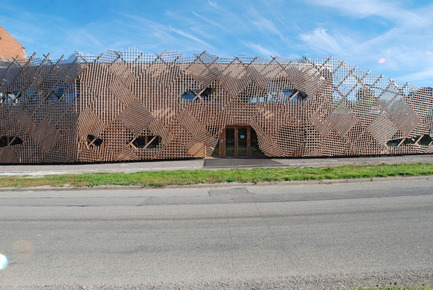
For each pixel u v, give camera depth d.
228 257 4.75
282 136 20.95
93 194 10.30
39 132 20.45
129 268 4.40
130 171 15.83
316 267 4.32
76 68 19.95
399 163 16.41
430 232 5.71
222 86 20.80
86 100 19.86
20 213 7.77
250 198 9.15
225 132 23.14
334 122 20.98
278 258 4.66
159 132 20.47
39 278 4.11
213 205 8.34
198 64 20.75
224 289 3.75
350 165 15.71
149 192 10.53
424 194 9.13
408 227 6.03
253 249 5.07
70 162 20.22
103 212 7.78
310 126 20.84
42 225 6.66
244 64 20.94
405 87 21.72
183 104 20.64
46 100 20.44
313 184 11.34
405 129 21.62
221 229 6.20
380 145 21.33
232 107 20.78
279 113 20.91
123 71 20.20
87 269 4.38
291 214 7.23
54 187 11.26
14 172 16.34
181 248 5.18
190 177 12.66
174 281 3.98
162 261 4.64
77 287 3.85
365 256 4.66
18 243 5.52
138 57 20.36
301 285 3.80
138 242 5.51
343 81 21.12
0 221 7.01
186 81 20.62
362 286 3.72
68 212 7.82
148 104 20.36
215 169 15.77
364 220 6.58
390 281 3.84
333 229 6.02
